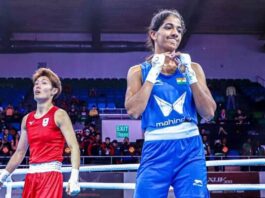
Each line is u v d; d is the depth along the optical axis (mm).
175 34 1967
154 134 1904
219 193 8938
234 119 14414
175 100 1925
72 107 14547
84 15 14805
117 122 14969
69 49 16328
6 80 16156
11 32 15977
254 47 17031
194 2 13344
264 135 14234
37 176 2559
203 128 14211
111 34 16719
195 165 1855
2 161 11102
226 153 12055
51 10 14398
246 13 14867
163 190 1853
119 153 11852
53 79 2754
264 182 8781
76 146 2627
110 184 3504
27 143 2797
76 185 2473
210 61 16797
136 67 2043
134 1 13859
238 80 16594
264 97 15812
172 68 1964
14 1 13664
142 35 16781
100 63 16734
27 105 14875
